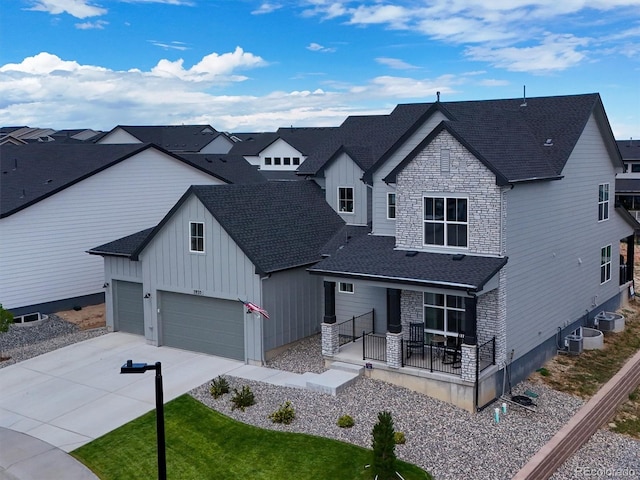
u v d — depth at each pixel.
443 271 17.53
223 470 13.89
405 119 26.36
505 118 21.92
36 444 15.28
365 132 27.16
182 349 22.23
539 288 20.34
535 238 19.84
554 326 21.69
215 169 42.12
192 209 21.12
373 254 19.89
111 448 14.98
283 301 20.78
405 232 19.69
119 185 30.23
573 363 21.11
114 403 17.47
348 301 22.12
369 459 13.85
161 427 11.84
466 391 16.78
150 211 31.89
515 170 18.44
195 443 15.06
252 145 74.06
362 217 24.56
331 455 14.19
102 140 70.50
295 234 22.42
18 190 28.31
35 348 22.80
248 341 20.28
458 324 18.59
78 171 29.12
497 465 13.87
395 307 17.94
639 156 52.94
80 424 16.28
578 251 23.41
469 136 18.48
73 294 28.38
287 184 25.20
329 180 25.45
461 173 18.23
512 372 18.73
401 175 19.56
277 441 14.91
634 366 20.94
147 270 22.69
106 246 25.05
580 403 17.72
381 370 18.25
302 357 20.42
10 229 25.86
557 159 21.19
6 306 25.89
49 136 83.06
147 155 31.53
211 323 21.38
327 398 17.09
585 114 22.52
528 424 16.11
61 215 27.73
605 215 26.02
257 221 21.70
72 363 20.95
